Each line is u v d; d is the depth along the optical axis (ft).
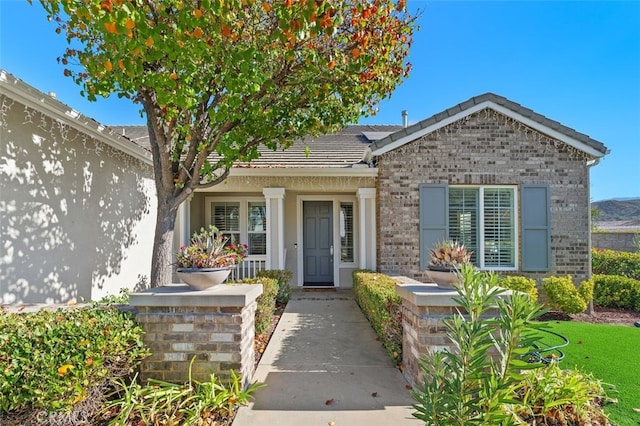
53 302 17.94
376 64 17.43
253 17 15.39
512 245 28.81
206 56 14.37
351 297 29.96
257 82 15.57
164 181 19.45
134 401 10.25
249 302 12.50
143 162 27.27
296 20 13.26
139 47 12.66
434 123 28.63
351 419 10.67
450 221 29.17
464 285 8.61
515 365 7.38
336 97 20.40
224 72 14.96
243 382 12.28
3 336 9.25
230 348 12.10
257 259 35.24
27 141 16.51
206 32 13.76
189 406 10.66
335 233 35.83
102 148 22.25
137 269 26.63
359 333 19.42
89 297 20.84
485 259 28.78
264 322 19.43
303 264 35.99
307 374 14.07
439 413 7.72
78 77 17.43
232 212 36.06
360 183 30.53
